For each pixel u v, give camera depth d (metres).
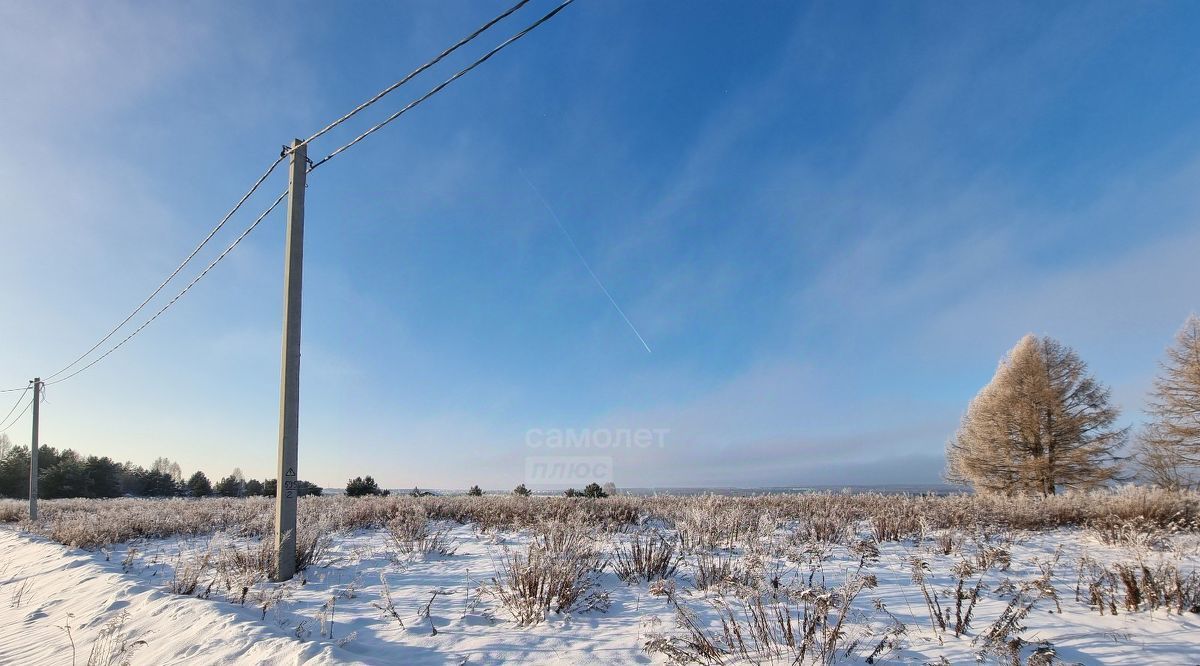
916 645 4.66
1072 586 6.52
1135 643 4.53
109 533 14.37
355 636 5.51
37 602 8.38
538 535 8.83
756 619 4.98
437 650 5.07
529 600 6.01
